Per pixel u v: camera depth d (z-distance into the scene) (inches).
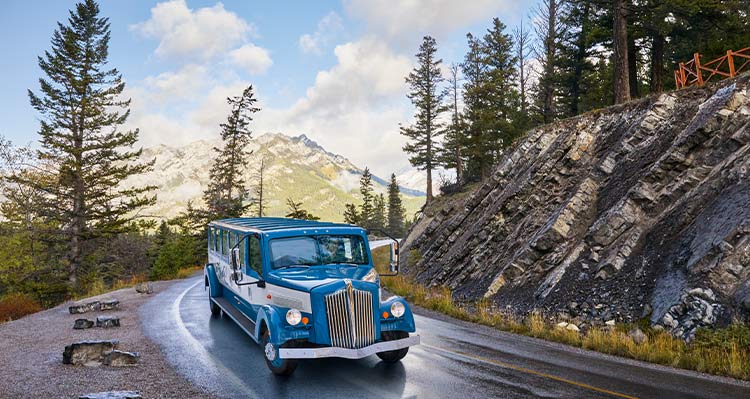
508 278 645.3
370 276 320.8
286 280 304.3
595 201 652.7
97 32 1477.6
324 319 280.2
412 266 1095.0
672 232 488.1
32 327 467.8
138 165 1508.4
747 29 993.5
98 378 281.9
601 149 745.6
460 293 723.4
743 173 461.4
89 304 568.1
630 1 936.9
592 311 477.7
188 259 1932.8
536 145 920.9
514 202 812.0
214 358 335.3
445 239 1038.4
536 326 462.3
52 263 1461.6
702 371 316.8
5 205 1460.4
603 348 385.1
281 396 251.3
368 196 4598.9
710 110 565.9
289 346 283.4
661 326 399.5
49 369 302.7
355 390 263.3
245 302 386.0
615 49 901.2
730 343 336.5
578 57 1485.0
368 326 288.5
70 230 1396.4
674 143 567.5
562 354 368.8
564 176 756.0
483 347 391.2
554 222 637.9
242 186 2253.9
